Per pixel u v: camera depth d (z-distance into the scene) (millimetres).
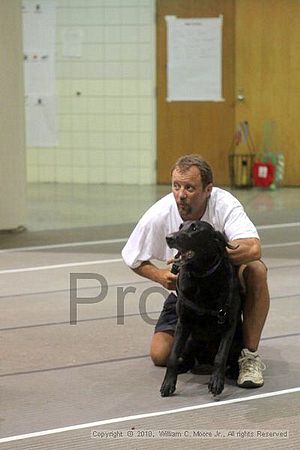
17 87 13391
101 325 8414
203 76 17828
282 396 6434
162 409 6180
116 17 18078
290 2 17156
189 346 6840
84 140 18688
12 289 9906
